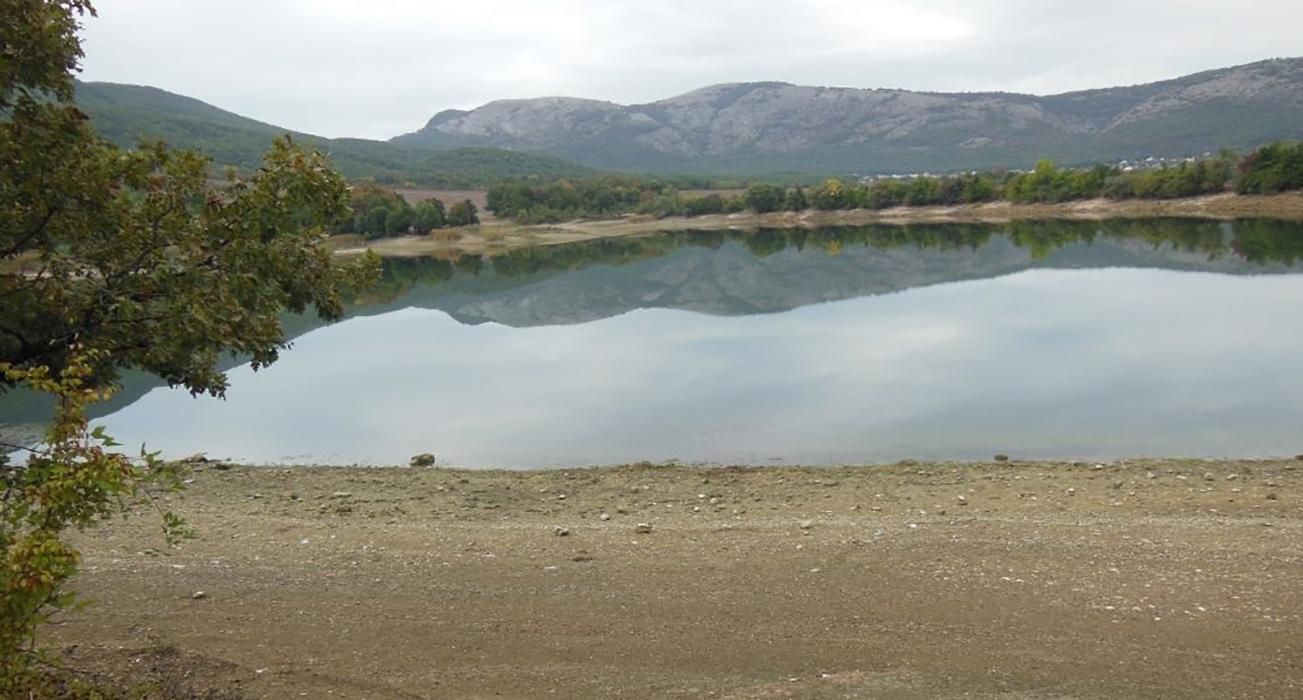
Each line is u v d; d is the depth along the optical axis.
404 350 31.56
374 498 12.91
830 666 6.51
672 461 15.56
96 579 8.66
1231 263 43.69
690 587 8.12
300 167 7.16
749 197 126.19
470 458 16.56
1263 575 7.80
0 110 6.39
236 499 13.00
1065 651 6.58
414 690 6.28
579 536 10.04
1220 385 19.05
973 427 16.70
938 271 49.38
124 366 6.95
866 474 13.46
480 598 8.02
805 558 8.78
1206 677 6.11
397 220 105.81
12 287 6.27
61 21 6.15
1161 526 9.54
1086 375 20.66
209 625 7.47
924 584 7.95
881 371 22.45
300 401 23.11
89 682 5.88
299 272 7.29
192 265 6.73
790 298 41.12
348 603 7.96
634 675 6.47
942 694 6.05
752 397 20.36
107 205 6.66
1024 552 8.68
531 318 39.44
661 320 36.16
